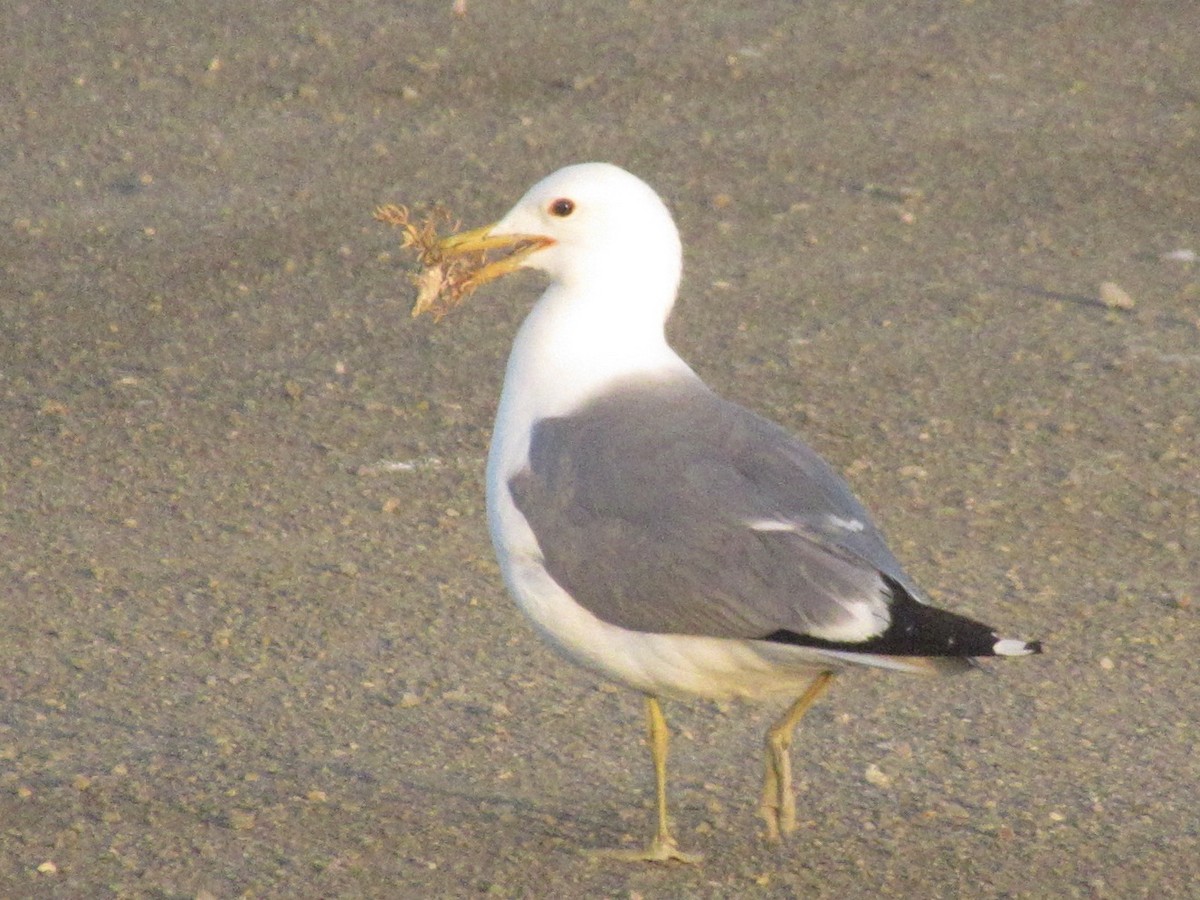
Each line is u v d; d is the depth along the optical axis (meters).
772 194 18.56
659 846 8.51
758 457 8.28
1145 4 24.02
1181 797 9.19
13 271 16.50
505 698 10.04
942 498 12.65
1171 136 20.03
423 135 19.88
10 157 19.12
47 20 22.94
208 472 12.86
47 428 13.49
